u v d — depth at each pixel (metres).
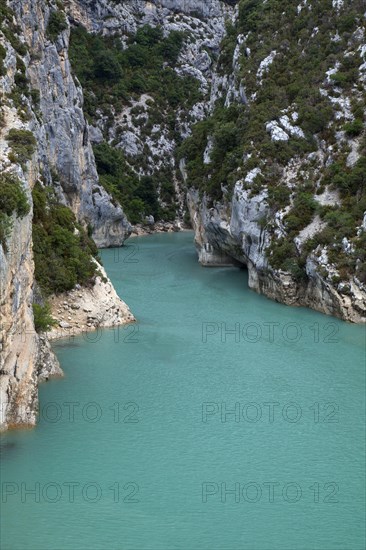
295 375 36.78
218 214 66.06
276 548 22.17
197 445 28.89
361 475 26.80
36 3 64.06
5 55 49.94
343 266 48.56
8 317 27.67
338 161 56.22
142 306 51.31
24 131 39.38
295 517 24.03
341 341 42.72
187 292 56.59
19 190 29.98
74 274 44.75
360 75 61.56
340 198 54.47
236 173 61.44
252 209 57.94
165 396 33.75
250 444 29.05
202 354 40.00
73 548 21.89
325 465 27.48
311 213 54.47
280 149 60.66
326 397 33.88
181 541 22.41
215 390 34.62
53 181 65.88
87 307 44.38
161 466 27.05
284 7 76.12
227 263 70.38
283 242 53.78
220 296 55.22
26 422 29.20
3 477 26.02
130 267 69.62
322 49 66.94
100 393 33.81
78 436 29.25
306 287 51.81
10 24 57.28
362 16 66.06
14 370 28.73
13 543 22.11
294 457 28.11
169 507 24.38
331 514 24.23
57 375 35.97
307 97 62.84
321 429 30.56
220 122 72.00
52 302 43.25
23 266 31.19
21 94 49.81
